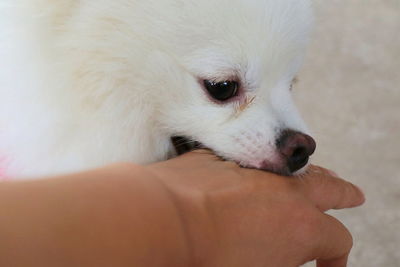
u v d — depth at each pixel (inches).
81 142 13.9
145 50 14.0
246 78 14.3
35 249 8.8
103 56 13.8
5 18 13.7
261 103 14.6
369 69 33.7
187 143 15.1
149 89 14.2
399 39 36.3
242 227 11.0
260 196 11.5
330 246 12.1
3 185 9.4
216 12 13.8
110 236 9.3
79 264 9.0
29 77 13.6
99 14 13.7
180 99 14.3
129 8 13.8
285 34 14.3
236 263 10.9
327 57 34.6
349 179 26.1
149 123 14.5
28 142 13.8
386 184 26.2
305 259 11.8
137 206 9.6
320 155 27.3
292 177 12.6
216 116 14.4
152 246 9.5
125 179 9.8
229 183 11.4
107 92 13.9
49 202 9.2
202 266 10.4
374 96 31.6
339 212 25.1
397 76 33.1
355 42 36.0
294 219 11.5
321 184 12.8
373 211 25.0
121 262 9.3
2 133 13.8
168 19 13.8
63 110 13.7
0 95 13.7
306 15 14.9
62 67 13.7
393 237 24.1
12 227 8.9
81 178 9.7
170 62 14.0
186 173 11.7
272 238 11.3
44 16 13.6
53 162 13.9
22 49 13.6
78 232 9.1
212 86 14.2
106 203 9.4
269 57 14.2
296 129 14.4
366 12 39.0
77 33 13.7
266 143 14.2
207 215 10.5
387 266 23.0
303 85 32.4
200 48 13.9
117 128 14.1
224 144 14.4
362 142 28.4
